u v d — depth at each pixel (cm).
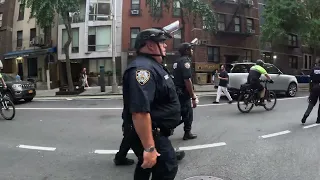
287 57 3259
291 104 1102
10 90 1295
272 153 505
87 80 2622
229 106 1061
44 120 868
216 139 600
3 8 3075
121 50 2598
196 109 1002
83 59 2706
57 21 2766
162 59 274
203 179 396
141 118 235
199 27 2523
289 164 452
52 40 2797
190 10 2030
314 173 416
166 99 262
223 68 1151
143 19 2597
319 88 718
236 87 1241
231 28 2725
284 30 2262
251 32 2783
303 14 2200
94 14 2666
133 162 474
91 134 676
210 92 1736
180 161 472
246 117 838
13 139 643
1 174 434
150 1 2067
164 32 270
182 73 548
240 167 442
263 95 934
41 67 2864
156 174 267
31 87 1392
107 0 2675
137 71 242
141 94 236
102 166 462
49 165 471
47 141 621
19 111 1059
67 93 1770
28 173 438
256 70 916
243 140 589
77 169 451
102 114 946
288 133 639
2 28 3059
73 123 811
